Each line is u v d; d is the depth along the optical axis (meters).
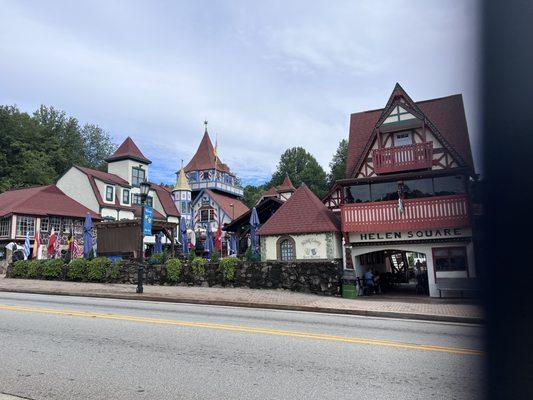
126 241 25.45
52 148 63.97
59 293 17.73
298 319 11.98
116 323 10.04
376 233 22.02
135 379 6.04
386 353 7.69
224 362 6.89
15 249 34.28
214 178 73.44
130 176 50.91
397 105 23.42
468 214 20.14
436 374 6.48
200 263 20.81
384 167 23.09
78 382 5.92
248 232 32.94
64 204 42.03
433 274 20.77
